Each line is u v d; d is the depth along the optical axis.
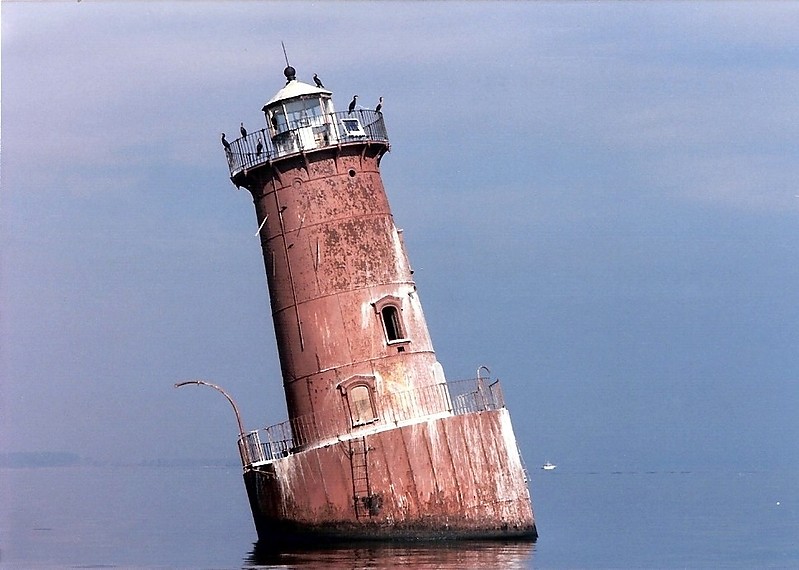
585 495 130.25
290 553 61.34
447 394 65.44
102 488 168.50
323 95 68.69
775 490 139.00
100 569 58.44
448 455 62.28
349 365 65.88
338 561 56.94
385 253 67.69
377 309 66.44
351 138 68.06
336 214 67.25
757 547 67.69
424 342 67.88
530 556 59.16
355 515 62.59
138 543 72.25
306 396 66.81
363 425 65.19
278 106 68.50
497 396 64.06
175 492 155.00
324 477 63.25
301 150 67.25
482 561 56.88
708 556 63.25
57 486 175.75
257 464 65.94
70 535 78.81
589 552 62.66
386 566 54.88
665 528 80.94
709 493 132.25
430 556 58.31
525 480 64.38
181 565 58.78
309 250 67.12
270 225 68.56
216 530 83.62
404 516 62.06
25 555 65.19
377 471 62.38
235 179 69.75
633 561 60.00
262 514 66.19
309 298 66.88
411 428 62.28
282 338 68.31
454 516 62.09
